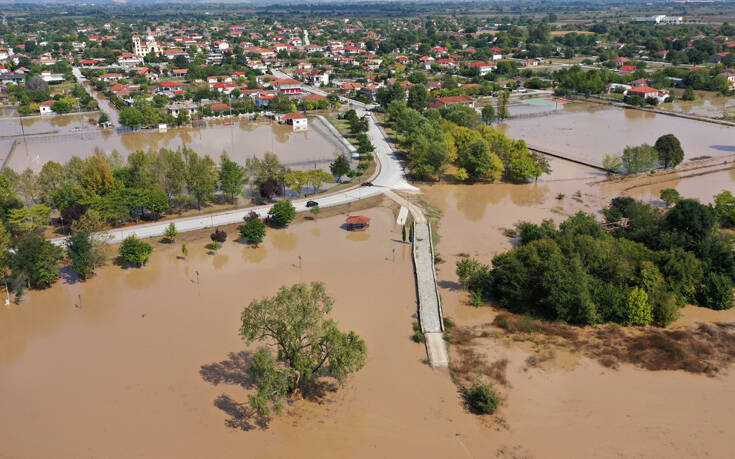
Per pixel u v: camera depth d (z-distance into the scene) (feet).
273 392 178.40
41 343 231.50
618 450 174.09
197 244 332.60
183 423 184.55
